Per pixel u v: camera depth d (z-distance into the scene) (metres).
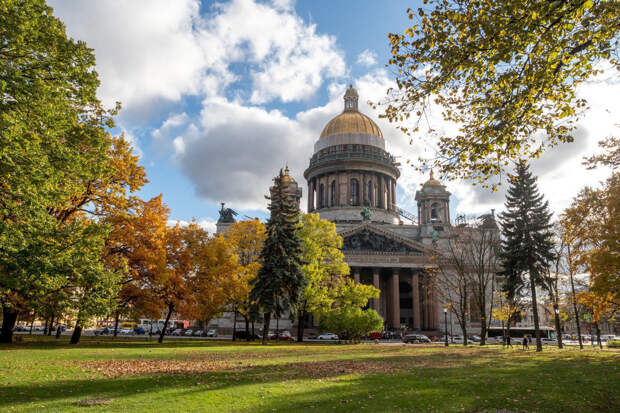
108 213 38.09
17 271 22.88
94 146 25.64
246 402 13.76
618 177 30.34
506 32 14.68
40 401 13.27
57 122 22.39
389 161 132.88
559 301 55.69
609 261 30.42
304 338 89.00
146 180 39.84
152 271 42.78
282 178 56.75
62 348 35.78
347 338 70.81
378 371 22.69
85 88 24.61
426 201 118.56
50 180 21.77
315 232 70.44
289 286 54.66
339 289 71.06
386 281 108.75
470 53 15.53
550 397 15.56
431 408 13.53
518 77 15.86
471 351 43.94
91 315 28.91
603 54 14.22
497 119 16.11
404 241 102.00
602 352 43.31
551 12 13.62
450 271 93.62
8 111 19.81
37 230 22.75
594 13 13.41
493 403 14.49
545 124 17.11
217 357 30.83
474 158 16.86
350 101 145.88
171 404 13.24
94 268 26.22
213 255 52.97
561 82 15.91
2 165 19.75
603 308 41.72
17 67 21.38
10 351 30.58
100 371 20.61
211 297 52.06
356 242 102.12
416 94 16.75
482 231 61.44
